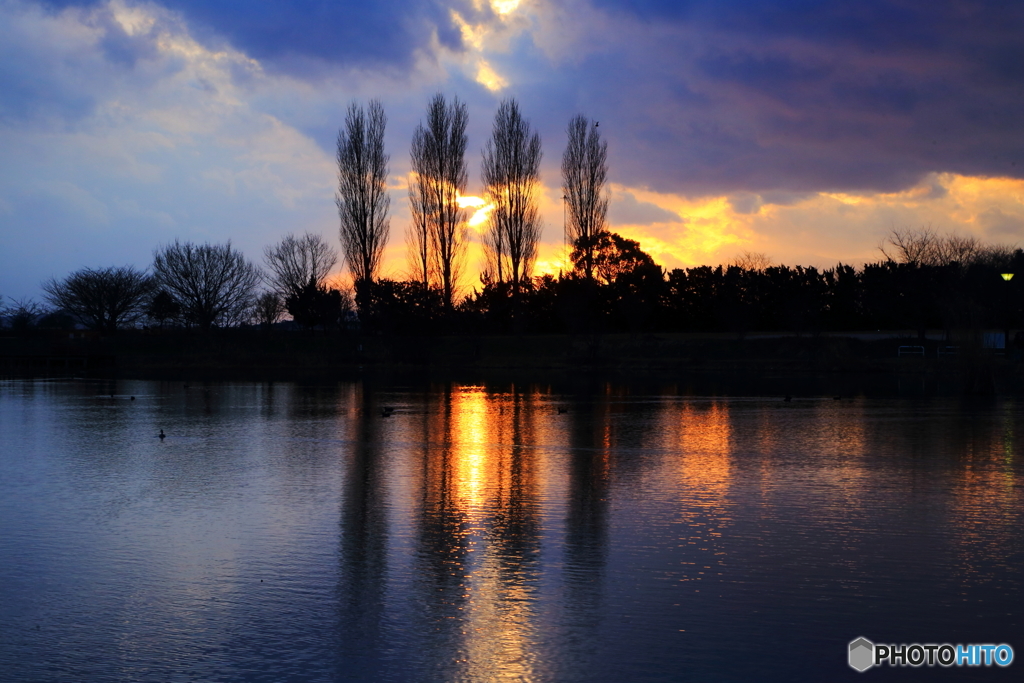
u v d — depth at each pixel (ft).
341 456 60.95
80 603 29.40
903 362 161.68
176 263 273.95
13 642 26.12
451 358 200.13
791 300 204.74
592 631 26.58
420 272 209.97
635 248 225.56
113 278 273.95
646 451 62.85
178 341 229.86
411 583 31.19
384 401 109.60
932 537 37.35
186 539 37.40
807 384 138.00
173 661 24.66
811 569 32.68
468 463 57.52
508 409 97.25
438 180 208.74
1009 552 34.94
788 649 25.21
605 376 163.63
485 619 27.61
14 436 73.72
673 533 38.06
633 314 207.92
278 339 227.20
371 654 24.99
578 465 56.54
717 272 226.99
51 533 38.55
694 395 116.88
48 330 263.08
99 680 23.50
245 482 50.62
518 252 216.33
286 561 33.99
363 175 211.61
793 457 59.72
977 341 116.88
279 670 24.02
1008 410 92.99
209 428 79.20
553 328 234.58
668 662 24.31
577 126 212.43
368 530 38.83
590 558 34.19
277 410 97.35
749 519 40.70
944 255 204.03
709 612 28.14
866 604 28.91
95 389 136.15
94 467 56.44
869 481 50.29
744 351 189.98
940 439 68.85
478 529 38.93
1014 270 179.93
